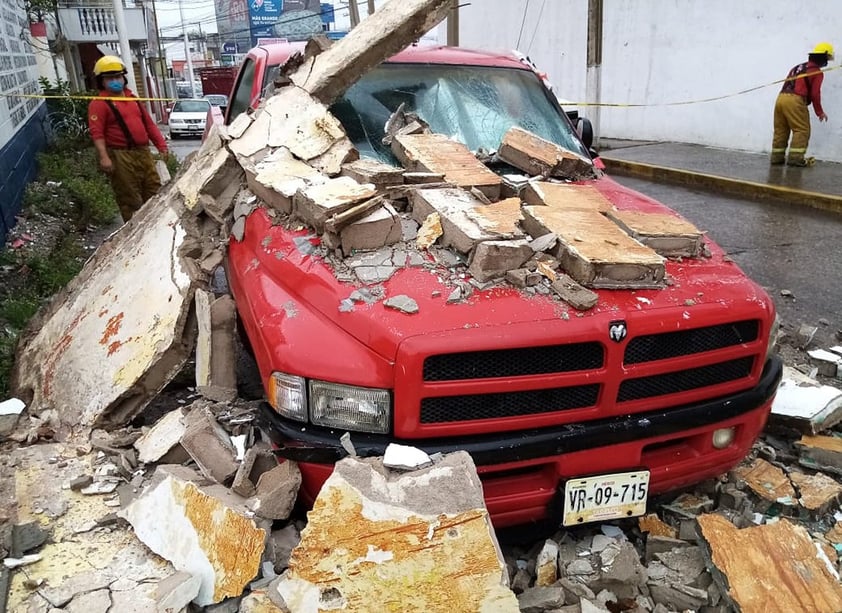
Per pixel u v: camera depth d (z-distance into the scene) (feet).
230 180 12.42
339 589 7.13
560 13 53.16
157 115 112.37
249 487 8.50
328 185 10.12
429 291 8.38
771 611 7.75
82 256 23.53
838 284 20.31
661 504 9.98
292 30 167.12
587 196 11.17
